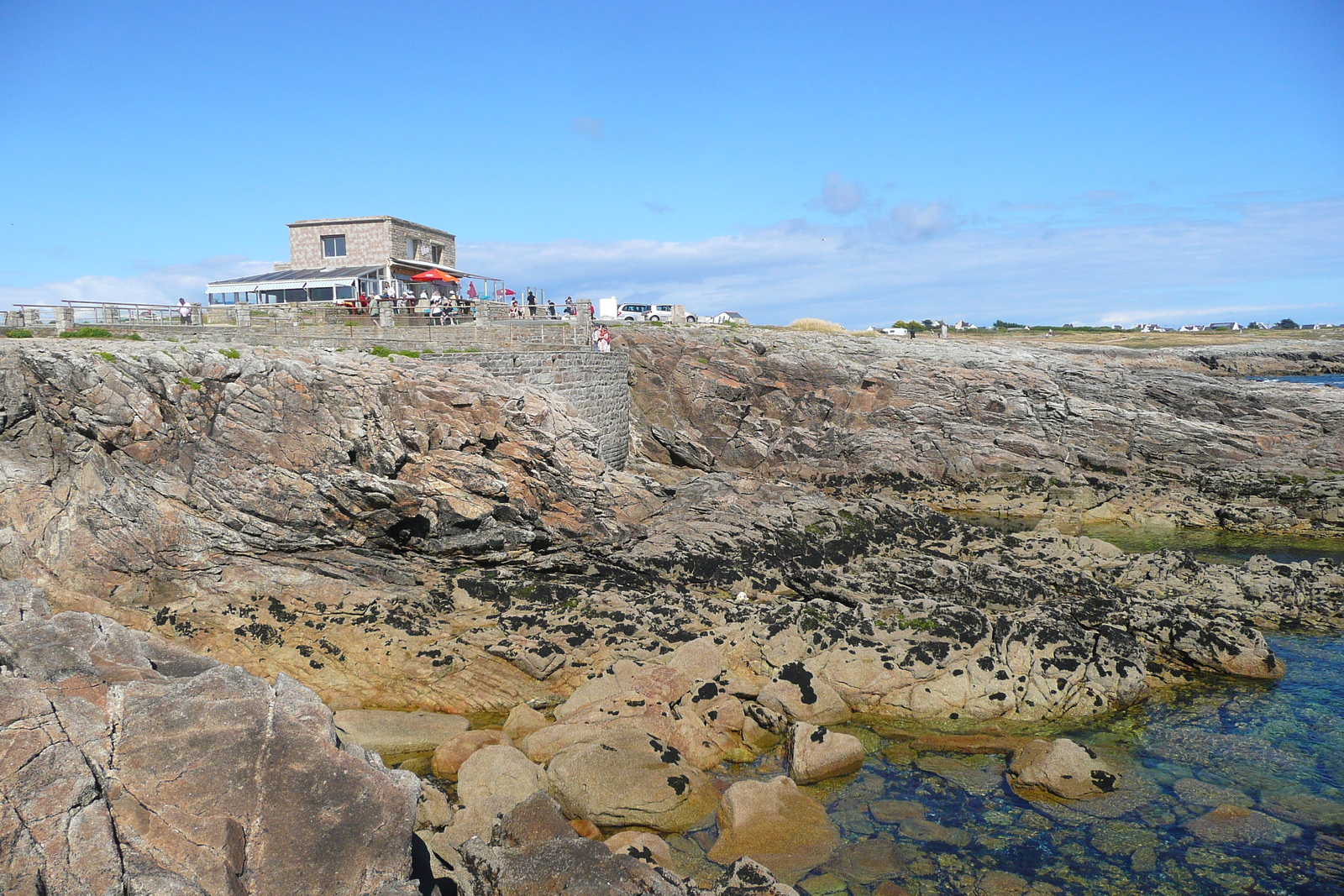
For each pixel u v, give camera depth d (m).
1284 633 23.62
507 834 11.38
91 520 24.61
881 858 13.51
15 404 25.14
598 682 19.11
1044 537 30.88
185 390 25.30
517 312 44.69
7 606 10.53
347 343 32.28
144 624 23.02
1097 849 13.77
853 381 48.44
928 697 19.16
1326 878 12.87
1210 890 12.66
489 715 19.77
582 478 29.02
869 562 27.53
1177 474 42.84
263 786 7.72
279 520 25.50
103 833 6.71
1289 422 43.44
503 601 24.42
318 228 54.25
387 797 8.04
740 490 33.50
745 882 11.23
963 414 46.75
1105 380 47.84
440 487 26.77
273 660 21.48
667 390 50.41
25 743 7.24
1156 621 22.19
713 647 20.34
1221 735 17.77
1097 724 18.58
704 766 16.77
